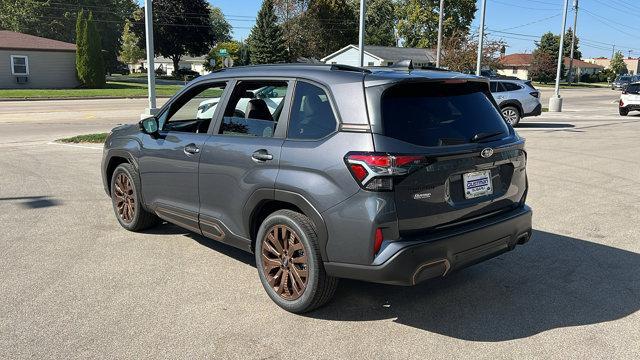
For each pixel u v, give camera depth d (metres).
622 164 10.74
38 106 26.66
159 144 5.24
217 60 72.38
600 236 6.04
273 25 61.72
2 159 10.86
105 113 22.88
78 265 4.98
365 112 3.59
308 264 3.84
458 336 3.71
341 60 61.69
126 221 6.08
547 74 81.19
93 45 41.84
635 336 3.72
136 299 4.25
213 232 4.73
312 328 3.81
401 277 3.49
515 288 4.56
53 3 65.19
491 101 4.36
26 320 3.87
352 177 3.52
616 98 42.72
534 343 3.62
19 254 5.25
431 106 3.83
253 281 4.66
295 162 3.85
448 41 34.44
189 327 3.80
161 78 65.19
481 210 3.96
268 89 4.45
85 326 3.79
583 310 4.13
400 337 3.69
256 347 3.54
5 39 40.88
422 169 3.53
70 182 8.60
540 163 10.84
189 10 65.12
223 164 4.43
